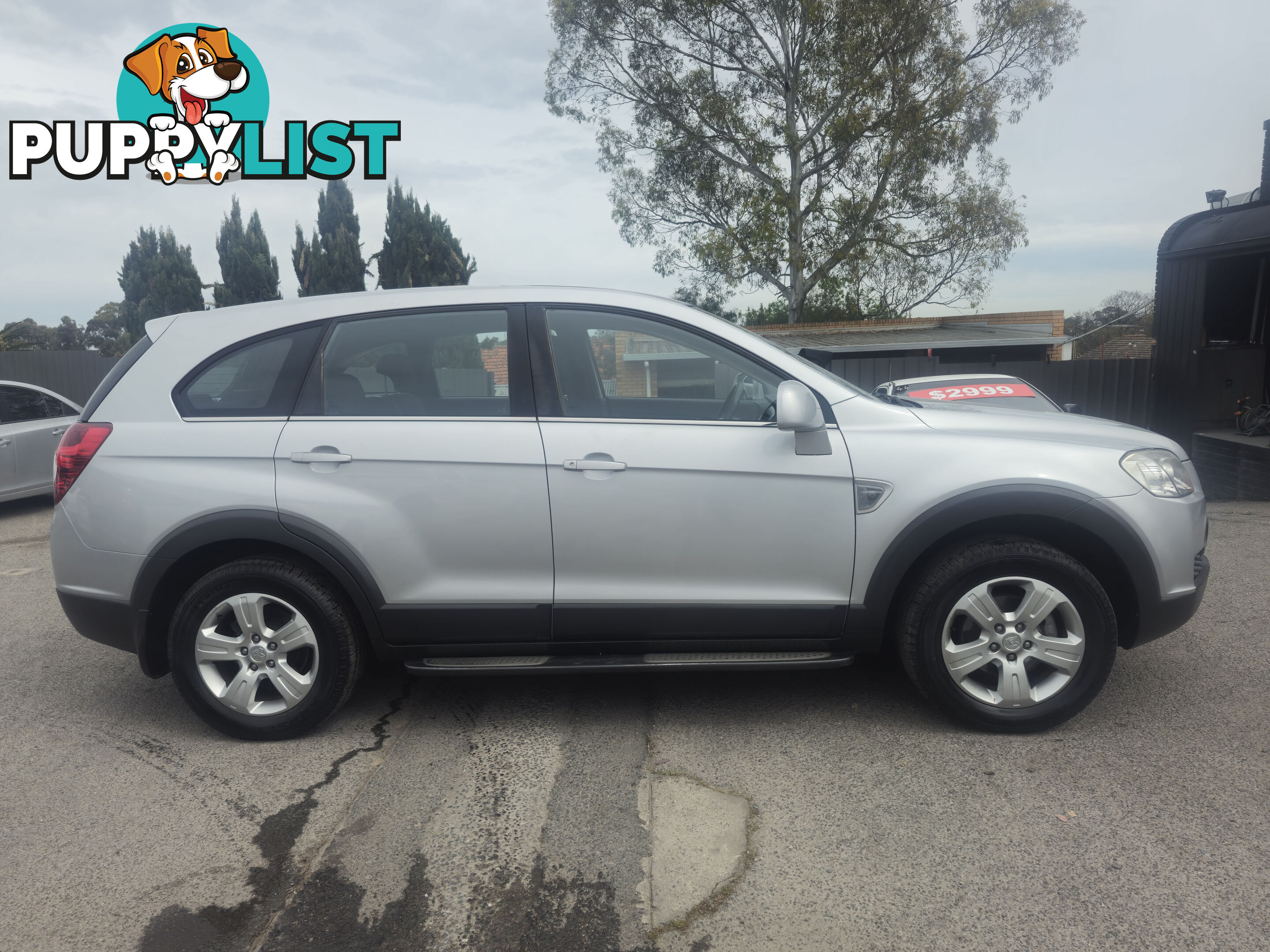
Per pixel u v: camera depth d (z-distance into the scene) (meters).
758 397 3.15
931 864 2.32
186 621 3.12
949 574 2.99
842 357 23.52
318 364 3.16
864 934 2.04
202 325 3.26
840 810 2.62
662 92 30.14
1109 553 3.04
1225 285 11.91
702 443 3.04
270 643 3.14
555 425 3.08
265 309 3.26
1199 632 4.24
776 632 3.11
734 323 3.24
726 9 29.06
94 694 3.81
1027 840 2.43
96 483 3.12
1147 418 12.47
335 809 2.71
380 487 3.05
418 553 3.07
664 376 3.16
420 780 2.90
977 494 2.95
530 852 2.44
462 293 3.22
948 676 3.05
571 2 29.66
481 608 3.09
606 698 3.59
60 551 3.18
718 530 3.04
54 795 2.85
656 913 2.15
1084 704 3.03
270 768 3.02
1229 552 6.08
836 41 28.14
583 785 2.83
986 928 2.05
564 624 3.11
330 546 3.03
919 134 28.19
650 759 3.02
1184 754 2.92
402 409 3.13
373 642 3.15
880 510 3.01
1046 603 2.99
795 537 3.04
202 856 2.46
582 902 2.20
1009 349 24.95
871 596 3.05
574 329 3.17
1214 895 2.14
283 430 3.10
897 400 3.52
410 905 2.21
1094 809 2.58
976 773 2.83
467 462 3.04
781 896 2.20
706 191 30.09
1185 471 3.16
